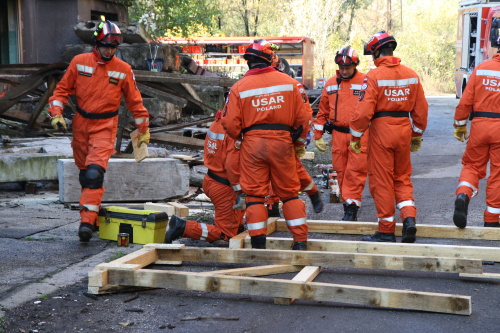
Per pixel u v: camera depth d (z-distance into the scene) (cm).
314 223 702
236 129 553
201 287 478
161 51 1705
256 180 559
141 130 679
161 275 486
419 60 4747
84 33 1686
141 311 459
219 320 441
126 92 661
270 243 603
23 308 461
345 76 741
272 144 550
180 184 837
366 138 729
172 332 421
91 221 632
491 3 2309
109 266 495
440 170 1164
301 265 542
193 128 1516
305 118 559
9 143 1055
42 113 1297
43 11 1722
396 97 625
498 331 414
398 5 5966
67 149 1002
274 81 552
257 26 4625
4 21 1691
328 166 1142
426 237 679
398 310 454
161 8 2062
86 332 421
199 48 2836
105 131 648
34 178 920
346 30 5312
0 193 927
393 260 523
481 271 510
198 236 612
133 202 829
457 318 437
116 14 1945
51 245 634
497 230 658
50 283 514
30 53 1714
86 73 639
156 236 638
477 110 683
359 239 670
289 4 4400
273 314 451
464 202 659
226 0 4356
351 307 463
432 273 550
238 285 471
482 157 688
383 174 632
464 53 2566
